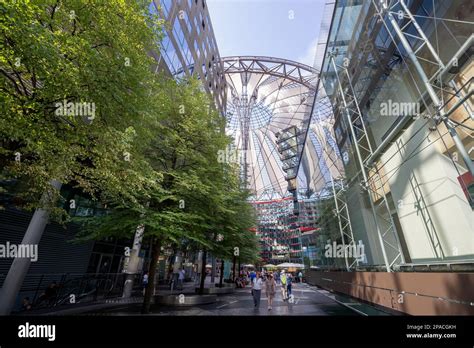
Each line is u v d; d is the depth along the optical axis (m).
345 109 14.83
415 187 9.65
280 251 74.94
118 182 5.84
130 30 5.85
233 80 64.12
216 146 11.92
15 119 4.19
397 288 8.18
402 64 10.12
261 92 64.56
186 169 11.09
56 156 4.80
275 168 71.25
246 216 19.53
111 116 5.52
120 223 8.82
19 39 3.64
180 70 23.34
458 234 7.73
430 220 8.88
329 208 20.98
